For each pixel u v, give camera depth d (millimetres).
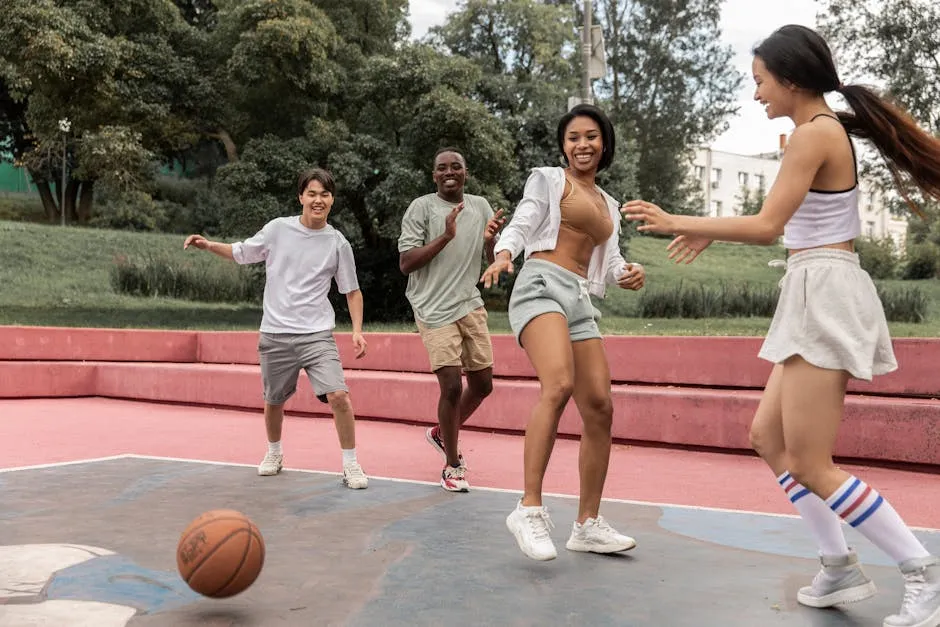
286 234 5062
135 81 19734
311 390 8477
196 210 35406
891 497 4777
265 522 4047
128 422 8156
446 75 18297
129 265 22734
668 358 7805
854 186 2637
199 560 2680
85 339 11188
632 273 3521
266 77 18438
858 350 2531
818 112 2715
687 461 6016
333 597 2883
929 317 17406
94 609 2727
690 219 2656
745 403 6164
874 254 30078
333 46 19359
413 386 7828
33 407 9359
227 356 11258
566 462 5961
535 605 2795
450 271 4832
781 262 2773
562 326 3299
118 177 21031
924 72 29078
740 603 2828
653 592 2945
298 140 18312
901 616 2504
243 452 6426
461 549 3539
